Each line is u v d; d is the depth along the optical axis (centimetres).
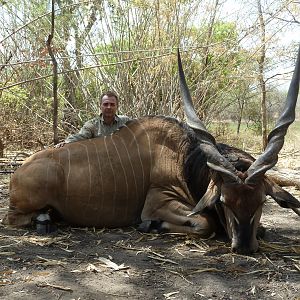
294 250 327
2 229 372
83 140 391
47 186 368
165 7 687
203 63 728
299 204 321
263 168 308
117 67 709
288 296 256
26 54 767
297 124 1260
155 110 717
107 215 379
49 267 295
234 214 313
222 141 884
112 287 266
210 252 325
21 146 812
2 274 282
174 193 370
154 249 330
